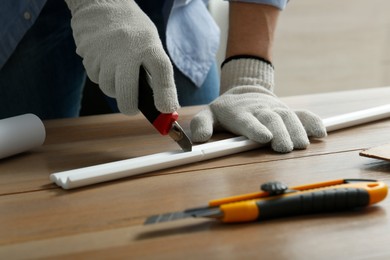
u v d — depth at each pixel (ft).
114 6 2.65
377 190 1.84
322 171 2.29
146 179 2.27
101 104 5.07
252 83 3.27
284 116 2.78
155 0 3.95
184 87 4.23
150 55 2.37
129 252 1.61
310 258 1.55
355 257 1.55
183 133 2.44
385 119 3.13
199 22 4.26
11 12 3.48
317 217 1.81
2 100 3.96
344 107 3.43
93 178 2.21
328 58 6.54
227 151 2.54
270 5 3.38
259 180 2.20
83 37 2.68
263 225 1.76
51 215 1.94
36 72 3.97
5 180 2.35
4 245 1.71
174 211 1.92
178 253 1.59
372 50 6.59
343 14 6.43
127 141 2.89
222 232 1.71
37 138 2.74
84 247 1.67
